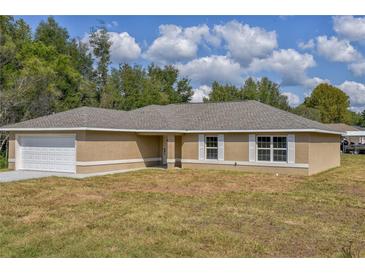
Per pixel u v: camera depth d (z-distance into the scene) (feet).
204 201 36.78
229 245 22.48
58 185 46.80
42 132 63.36
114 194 40.73
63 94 131.13
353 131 157.07
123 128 65.87
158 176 57.82
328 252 21.27
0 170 65.62
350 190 44.62
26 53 117.91
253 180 53.42
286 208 33.47
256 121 66.95
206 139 70.95
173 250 21.44
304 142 60.03
